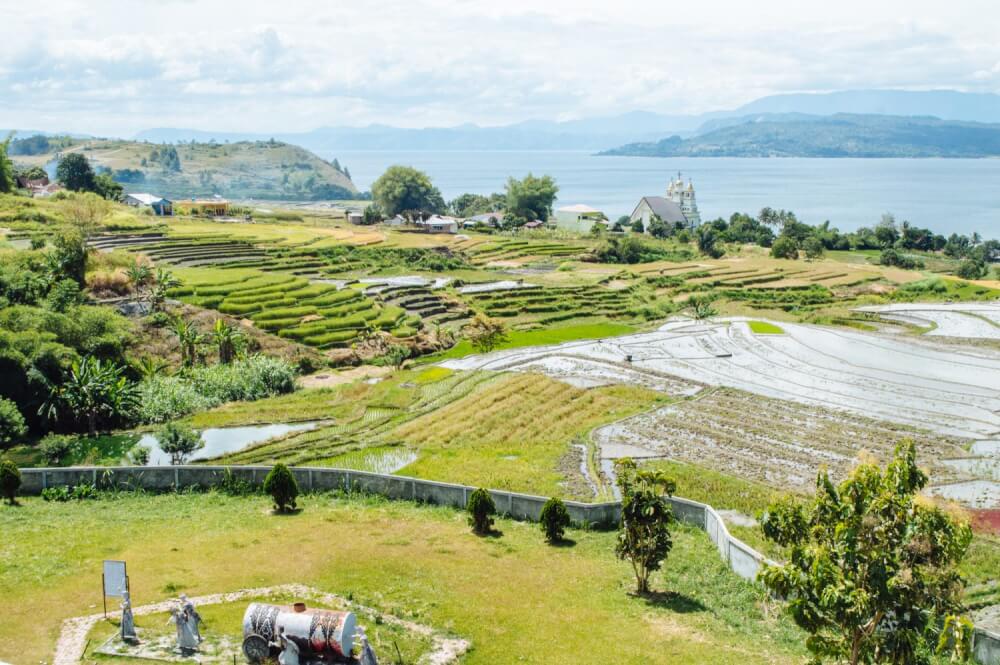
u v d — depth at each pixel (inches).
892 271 7357.3
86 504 2062.0
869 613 1068.5
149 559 1646.2
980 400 3390.7
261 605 1238.3
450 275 6437.0
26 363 3100.4
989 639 1350.9
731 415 3159.5
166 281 4421.8
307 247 6638.8
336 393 3526.1
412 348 4298.7
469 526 1966.0
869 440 2854.3
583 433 2935.5
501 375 3782.0
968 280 7012.8
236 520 1948.8
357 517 2001.7
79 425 3137.3
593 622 1449.3
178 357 3914.9
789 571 1111.6
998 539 1990.7
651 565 1584.6
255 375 3599.9
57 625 1317.7
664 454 2696.9
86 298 4220.0
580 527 2005.4
